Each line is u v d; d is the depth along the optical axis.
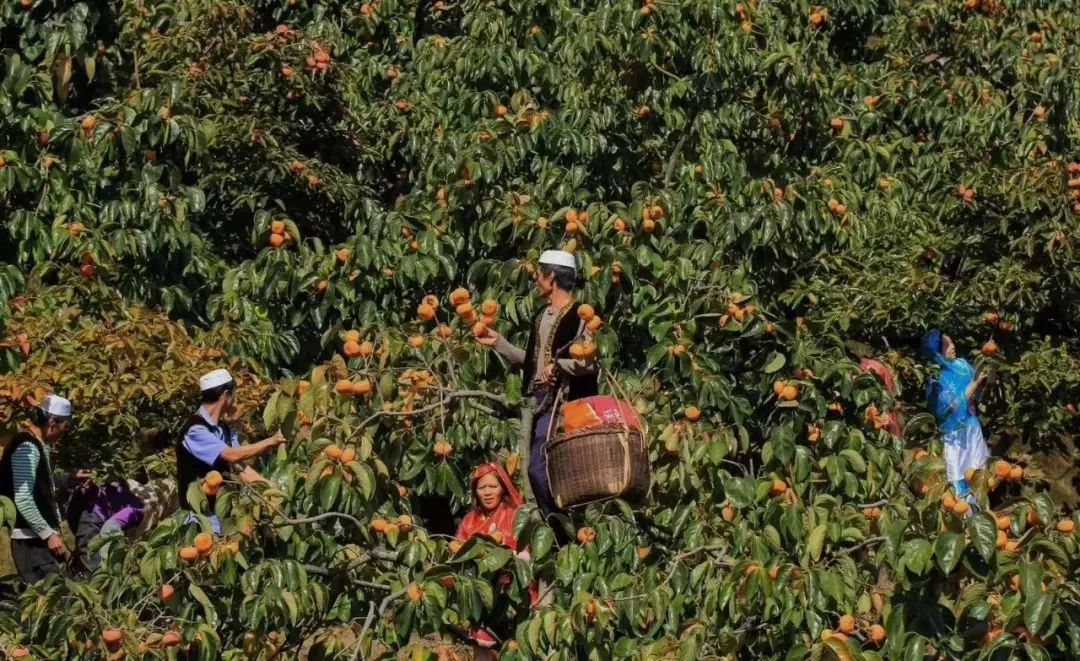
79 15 21.19
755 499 13.33
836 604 12.24
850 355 24.53
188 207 21.17
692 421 14.46
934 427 20.30
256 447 14.63
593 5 24.64
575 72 22.64
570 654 12.59
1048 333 25.70
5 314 18.50
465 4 27.08
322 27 28.34
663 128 23.06
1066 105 25.81
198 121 21.06
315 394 13.01
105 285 19.86
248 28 25.16
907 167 26.98
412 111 26.38
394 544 12.64
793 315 23.48
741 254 20.06
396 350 14.14
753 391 16.81
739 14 22.00
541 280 13.84
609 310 16.62
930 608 11.33
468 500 15.62
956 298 22.52
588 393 13.60
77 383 17.75
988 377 23.33
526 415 14.34
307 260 17.98
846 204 22.61
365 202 23.84
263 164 23.41
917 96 27.39
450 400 14.27
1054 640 11.13
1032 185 22.17
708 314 15.47
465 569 12.48
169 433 19.06
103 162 21.17
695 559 13.48
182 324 19.27
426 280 18.41
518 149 20.16
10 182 19.05
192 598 12.27
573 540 13.41
